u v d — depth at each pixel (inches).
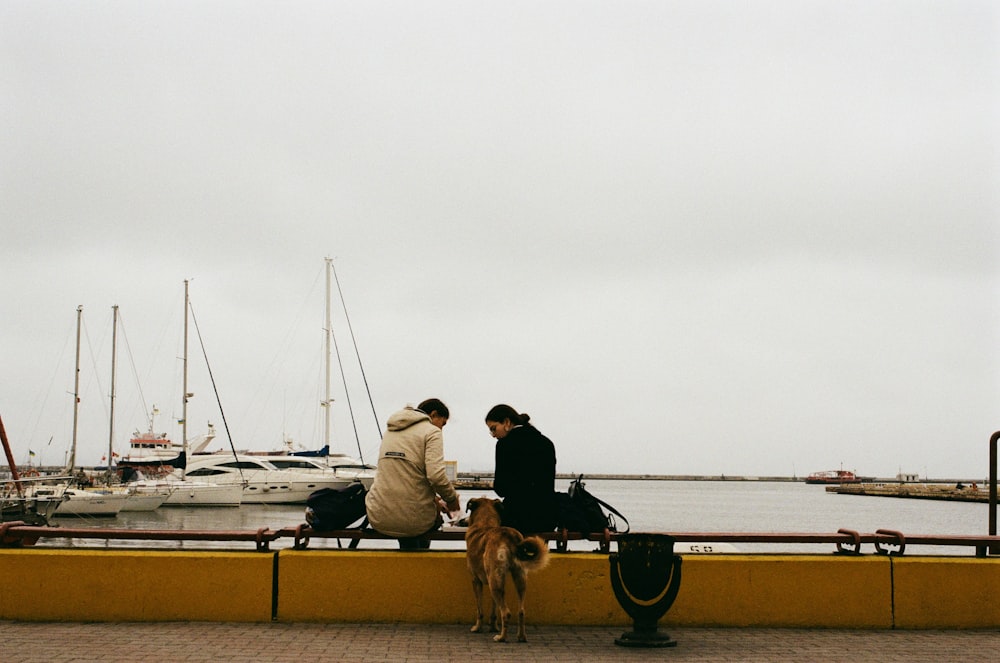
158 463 3036.4
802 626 319.9
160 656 260.5
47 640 283.1
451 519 339.3
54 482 2265.0
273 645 277.4
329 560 318.3
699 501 4441.4
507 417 329.1
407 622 316.5
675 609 319.9
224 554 319.6
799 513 3122.5
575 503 332.5
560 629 312.2
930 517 2913.4
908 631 317.1
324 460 2460.6
